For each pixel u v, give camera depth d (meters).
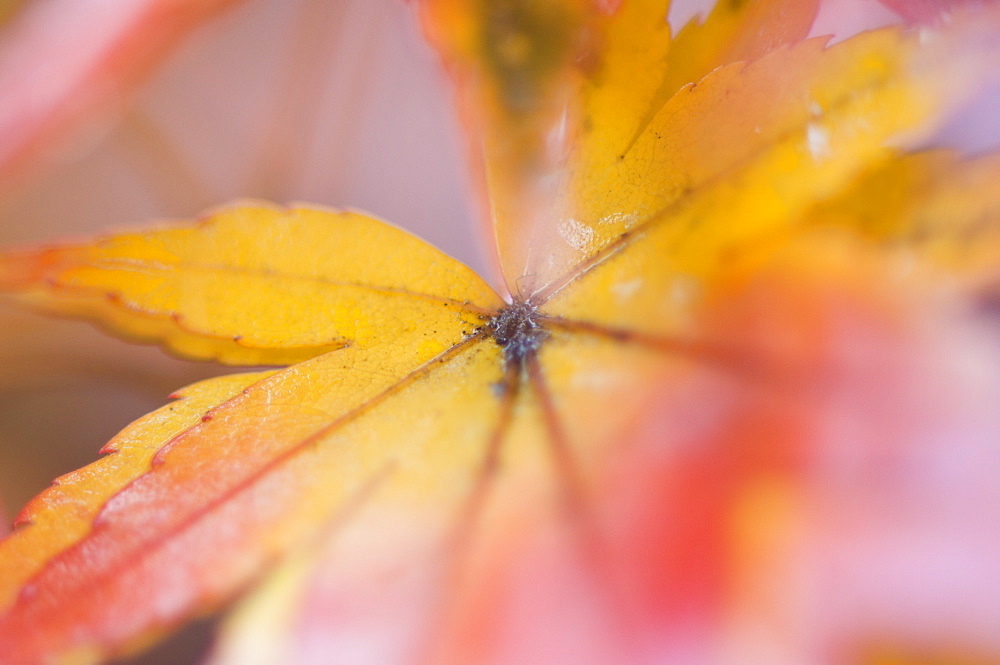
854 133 0.12
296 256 0.12
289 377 0.12
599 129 0.12
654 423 0.12
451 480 0.12
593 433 0.12
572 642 0.11
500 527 0.12
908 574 0.11
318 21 0.15
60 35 0.13
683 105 0.12
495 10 0.12
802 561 0.11
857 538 0.11
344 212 0.12
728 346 0.12
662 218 0.12
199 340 0.12
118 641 0.12
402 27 0.15
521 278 0.12
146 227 0.12
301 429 0.12
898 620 0.11
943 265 0.12
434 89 0.15
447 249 0.14
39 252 0.12
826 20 0.12
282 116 0.15
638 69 0.12
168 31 0.13
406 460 0.12
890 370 0.12
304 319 0.12
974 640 0.11
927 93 0.12
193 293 0.12
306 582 0.12
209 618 0.12
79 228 0.15
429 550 0.12
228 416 0.12
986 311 0.12
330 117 0.15
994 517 0.11
